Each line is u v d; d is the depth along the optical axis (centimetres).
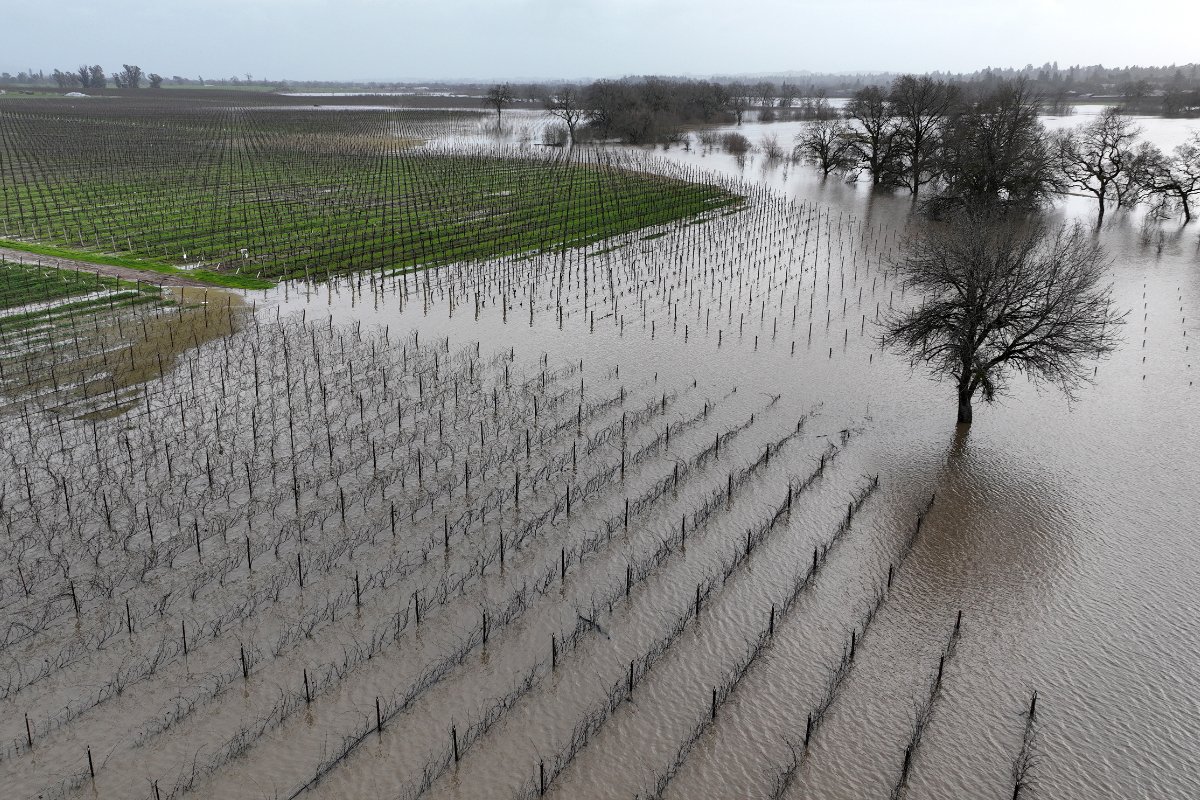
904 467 3869
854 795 2208
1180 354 5281
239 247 7588
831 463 3881
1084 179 10150
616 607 2897
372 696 2470
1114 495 3625
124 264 6919
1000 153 9094
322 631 2720
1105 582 3044
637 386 4666
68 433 3894
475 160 13925
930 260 4631
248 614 2770
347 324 5616
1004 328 4338
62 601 2770
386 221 8825
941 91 11850
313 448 3812
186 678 2503
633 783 2223
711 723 2416
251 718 2378
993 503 3572
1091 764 2291
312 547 3130
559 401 4425
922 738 2378
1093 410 4466
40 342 5044
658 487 3603
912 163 11700
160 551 3041
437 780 2208
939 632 2803
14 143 15188
